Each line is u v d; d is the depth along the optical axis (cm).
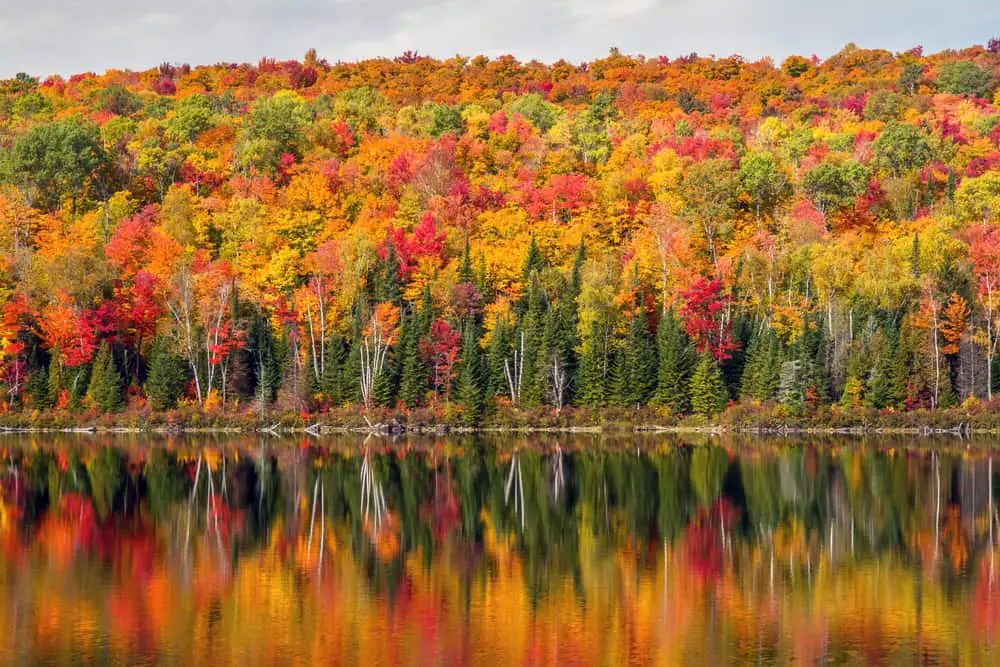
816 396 11694
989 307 11800
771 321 12519
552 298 13175
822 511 6544
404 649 3947
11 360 12050
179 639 4047
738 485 7531
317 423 11712
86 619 4288
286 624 4231
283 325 12531
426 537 5838
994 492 7175
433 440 10825
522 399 12050
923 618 4312
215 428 11712
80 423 11644
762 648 3962
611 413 11819
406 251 13900
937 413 11350
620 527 6106
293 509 6675
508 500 7000
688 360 12056
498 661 3822
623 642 4031
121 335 12725
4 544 5625
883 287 12394
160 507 6725
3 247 13925
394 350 12325
